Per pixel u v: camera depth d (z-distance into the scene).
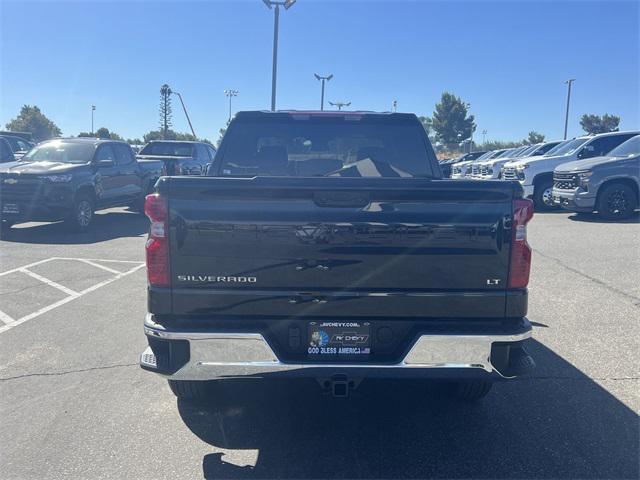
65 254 10.85
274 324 3.73
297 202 3.65
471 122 73.38
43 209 12.77
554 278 8.66
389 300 3.70
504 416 4.46
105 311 7.22
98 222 15.71
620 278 8.63
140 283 8.64
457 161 41.72
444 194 3.64
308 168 5.64
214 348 3.68
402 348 3.70
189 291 3.72
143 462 3.83
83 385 5.05
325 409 4.63
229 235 3.67
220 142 5.63
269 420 4.45
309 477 3.67
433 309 3.71
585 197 14.48
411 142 5.62
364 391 4.96
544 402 4.69
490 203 3.67
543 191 16.98
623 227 13.48
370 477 3.66
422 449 4.00
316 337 3.73
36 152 14.33
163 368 3.76
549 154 18.16
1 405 4.66
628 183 14.45
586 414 4.48
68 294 8.02
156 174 16.91
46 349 5.91
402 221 3.65
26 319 6.90
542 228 13.59
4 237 12.89
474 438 4.14
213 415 4.52
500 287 3.71
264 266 3.69
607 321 6.68
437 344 3.66
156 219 3.68
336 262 3.68
